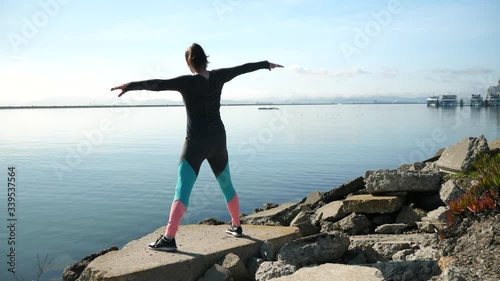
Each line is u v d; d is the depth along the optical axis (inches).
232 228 243.4
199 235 245.8
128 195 826.8
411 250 237.3
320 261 214.7
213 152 221.9
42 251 482.0
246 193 863.7
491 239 207.8
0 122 5191.9
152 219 642.2
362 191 397.4
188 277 200.5
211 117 218.2
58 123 4894.2
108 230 579.5
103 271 188.9
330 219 344.5
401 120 4338.1
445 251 218.1
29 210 698.2
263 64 235.1
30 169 1248.2
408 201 340.5
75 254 474.0
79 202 763.4
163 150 1807.3
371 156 1466.5
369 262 223.9
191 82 211.0
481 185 253.6
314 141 2172.7
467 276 190.9
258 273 202.8
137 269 189.8
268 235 241.4
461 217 236.1
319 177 1047.6
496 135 2113.7
